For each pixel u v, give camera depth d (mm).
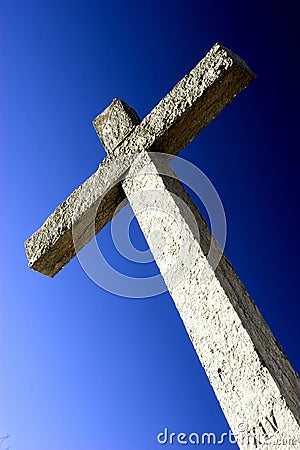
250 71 2199
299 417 1657
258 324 1878
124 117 2350
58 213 2398
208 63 2176
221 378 1779
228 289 1892
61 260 2490
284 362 1822
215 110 2270
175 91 2234
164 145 2270
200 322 1865
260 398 1699
